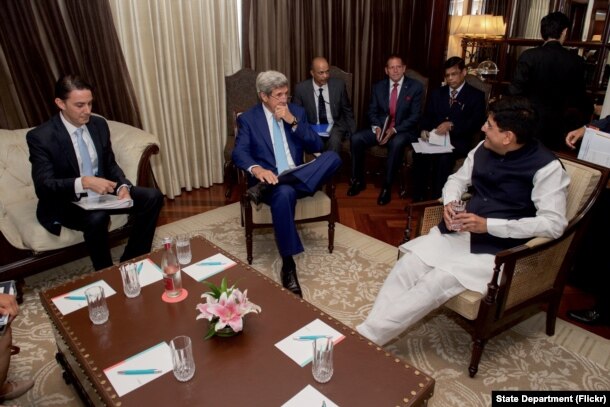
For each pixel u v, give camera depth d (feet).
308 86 12.12
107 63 10.05
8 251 7.46
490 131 6.05
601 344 6.75
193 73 11.66
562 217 5.77
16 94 9.13
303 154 9.45
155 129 11.43
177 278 5.57
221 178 13.25
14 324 7.22
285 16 12.36
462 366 6.33
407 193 12.53
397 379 4.29
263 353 4.62
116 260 9.36
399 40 14.26
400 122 12.10
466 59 14.08
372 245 9.73
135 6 10.27
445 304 6.18
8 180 8.49
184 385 4.22
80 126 7.84
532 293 6.23
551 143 10.79
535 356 6.50
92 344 4.76
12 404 5.67
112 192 8.00
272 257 9.24
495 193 6.51
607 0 10.51
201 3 11.22
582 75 10.18
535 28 12.17
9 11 8.68
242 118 9.08
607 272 7.21
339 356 4.58
